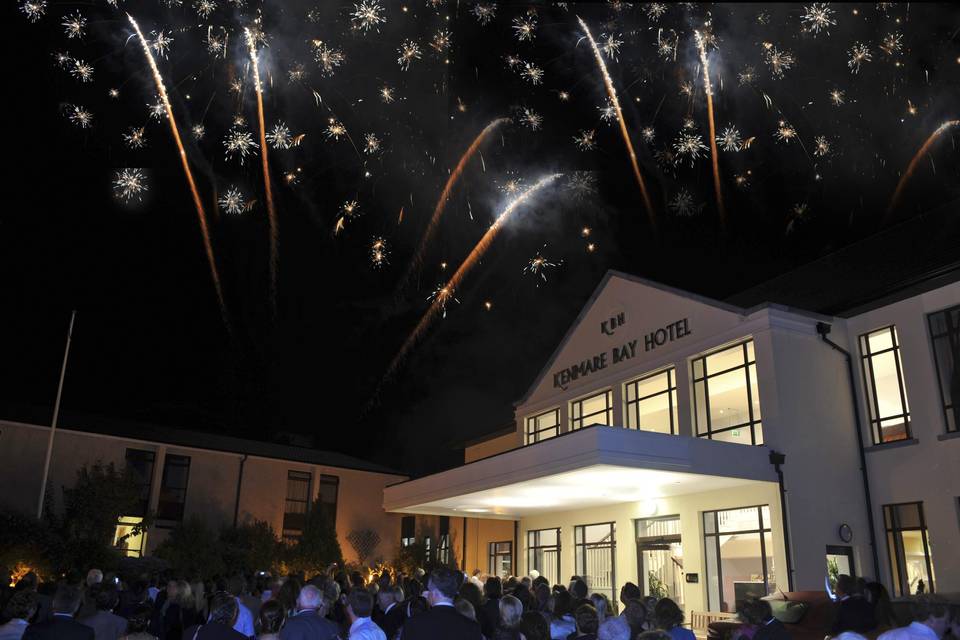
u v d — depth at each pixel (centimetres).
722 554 1563
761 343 1562
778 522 1434
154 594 1130
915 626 526
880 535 1473
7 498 2383
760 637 559
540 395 2302
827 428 1531
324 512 2733
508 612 519
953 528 1344
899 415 1498
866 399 1566
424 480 2034
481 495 1844
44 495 2303
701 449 1440
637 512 1827
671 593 1680
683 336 1778
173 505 2733
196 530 2405
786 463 1463
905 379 1485
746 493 1522
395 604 714
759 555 1474
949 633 649
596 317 2105
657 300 1884
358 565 2777
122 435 2653
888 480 1479
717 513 1598
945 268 1411
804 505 1445
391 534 3172
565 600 665
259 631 535
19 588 724
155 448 2747
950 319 1438
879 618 750
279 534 2906
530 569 2244
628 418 1930
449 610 480
